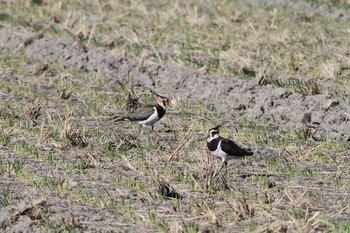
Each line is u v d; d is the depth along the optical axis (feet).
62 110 62.54
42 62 74.28
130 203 45.14
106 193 46.55
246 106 64.90
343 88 68.23
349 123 59.52
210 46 80.64
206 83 68.23
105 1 101.96
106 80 70.38
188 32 86.58
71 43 78.23
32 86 68.49
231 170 50.88
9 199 44.91
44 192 45.60
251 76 71.15
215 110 64.54
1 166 49.57
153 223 42.27
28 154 52.65
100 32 85.51
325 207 44.83
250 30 87.61
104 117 61.11
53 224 41.75
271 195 45.75
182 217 43.21
